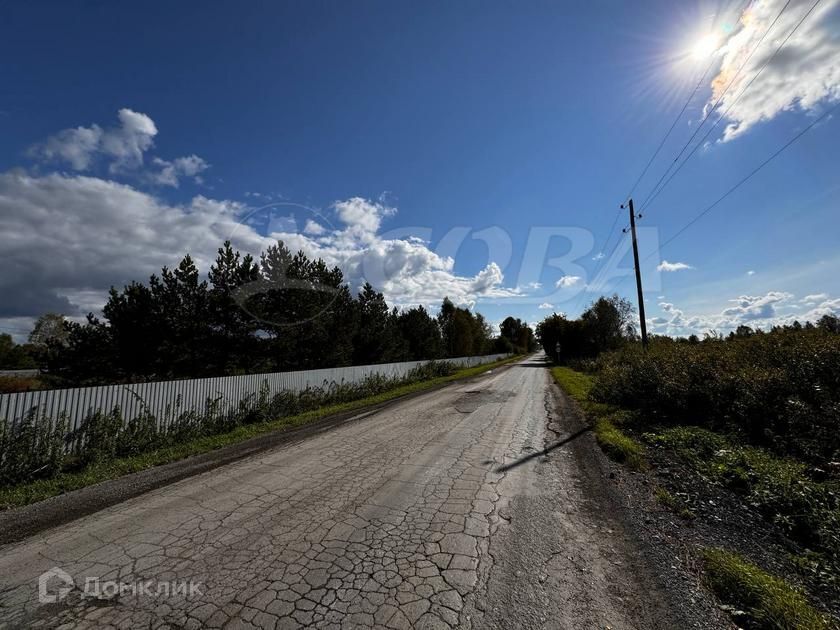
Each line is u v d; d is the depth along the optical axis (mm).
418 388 18125
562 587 2654
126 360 12812
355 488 4695
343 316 21156
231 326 14672
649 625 2264
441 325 46125
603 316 32594
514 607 2434
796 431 5645
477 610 2408
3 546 3439
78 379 12414
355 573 2852
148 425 7570
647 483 4836
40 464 5727
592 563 2967
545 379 21047
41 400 6113
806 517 3562
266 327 15664
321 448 6781
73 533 3654
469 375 26172
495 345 70625
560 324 40750
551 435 7551
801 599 2441
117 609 2488
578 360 32281
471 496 4387
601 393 11797
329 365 19812
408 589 2641
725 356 8734
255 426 9484
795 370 6527
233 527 3680
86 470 5953
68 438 6402
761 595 2441
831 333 8203
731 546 3234
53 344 12383
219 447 7355
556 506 4102
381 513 3941
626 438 6973
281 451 6676
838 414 5258
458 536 3422
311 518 3848
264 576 2832
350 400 14672
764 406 6391
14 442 5598
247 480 5105
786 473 4488
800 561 2951
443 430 8102
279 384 11891
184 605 2510
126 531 3658
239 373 15398
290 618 2355
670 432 7070
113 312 12766
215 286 14383
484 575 2807
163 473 5648
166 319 13117
